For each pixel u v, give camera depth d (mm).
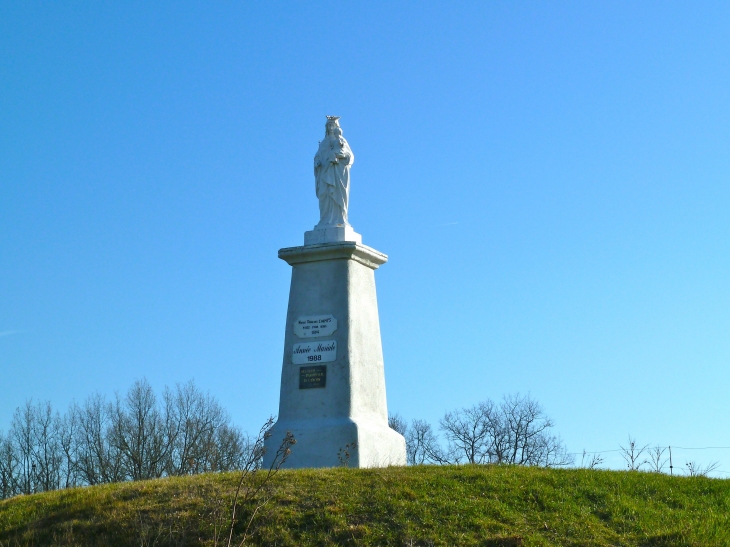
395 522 17703
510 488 19281
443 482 19391
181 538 17344
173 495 18891
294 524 17688
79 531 17984
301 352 23562
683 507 19156
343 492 18750
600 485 19906
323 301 23781
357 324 23766
